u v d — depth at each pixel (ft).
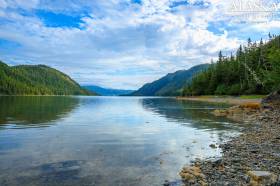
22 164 40.73
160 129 82.17
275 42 371.56
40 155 46.32
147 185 33.14
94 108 196.75
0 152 47.91
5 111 140.56
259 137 64.54
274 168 38.40
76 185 32.81
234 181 33.35
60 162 42.34
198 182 33.42
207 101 330.75
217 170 38.24
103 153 48.88
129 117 123.85
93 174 36.94
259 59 365.81
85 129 80.18
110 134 71.20
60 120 103.55
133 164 42.09
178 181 34.32
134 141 61.31
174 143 59.52
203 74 515.09
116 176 36.27
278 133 69.05
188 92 542.98
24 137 63.72
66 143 57.36
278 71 179.52
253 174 33.88
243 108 139.44
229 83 430.61
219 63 487.61
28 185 32.37
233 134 72.13
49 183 33.19
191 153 49.85
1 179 34.12
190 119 114.11
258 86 335.67
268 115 111.86
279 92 141.08
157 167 40.63
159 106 234.38
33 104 223.10
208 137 67.56
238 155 47.01
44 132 72.18
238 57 447.42
